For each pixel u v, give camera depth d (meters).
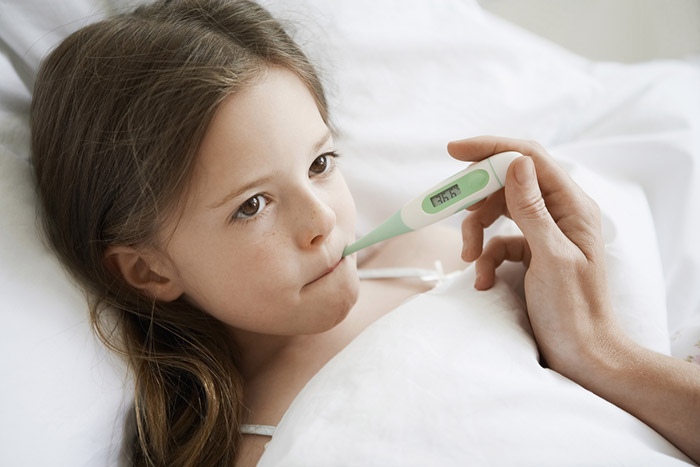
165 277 0.64
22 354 0.55
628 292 0.67
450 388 0.51
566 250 0.59
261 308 0.62
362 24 0.96
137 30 0.60
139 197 0.59
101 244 0.63
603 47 1.31
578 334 0.59
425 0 1.04
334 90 0.90
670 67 1.08
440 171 0.92
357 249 0.65
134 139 0.57
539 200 0.58
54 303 0.60
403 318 0.59
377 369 0.53
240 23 0.62
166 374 0.68
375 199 0.90
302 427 0.50
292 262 0.60
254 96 0.57
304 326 0.65
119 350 0.63
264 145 0.56
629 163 0.89
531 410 0.51
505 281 0.69
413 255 0.87
